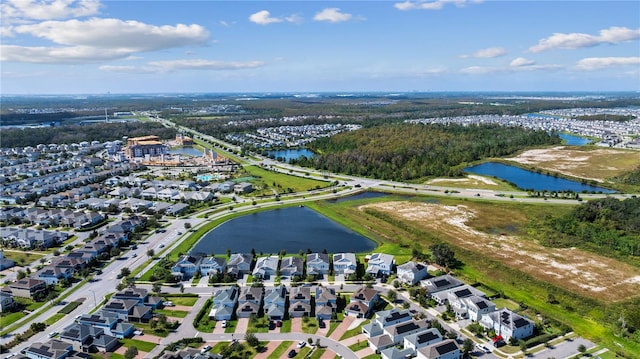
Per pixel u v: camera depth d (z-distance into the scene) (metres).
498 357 102.56
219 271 146.75
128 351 100.19
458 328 115.00
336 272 148.88
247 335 108.12
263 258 153.50
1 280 142.00
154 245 174.00
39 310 123.38
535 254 162.88
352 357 102.88
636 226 183.38
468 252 163.12
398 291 136.12
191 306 126.19
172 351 102.62
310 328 115.25
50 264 145.12
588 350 104.38
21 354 100.50
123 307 118.38
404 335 108.69
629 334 109.56
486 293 133.12
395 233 187.88
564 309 123.62
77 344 104.81
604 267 151.00
